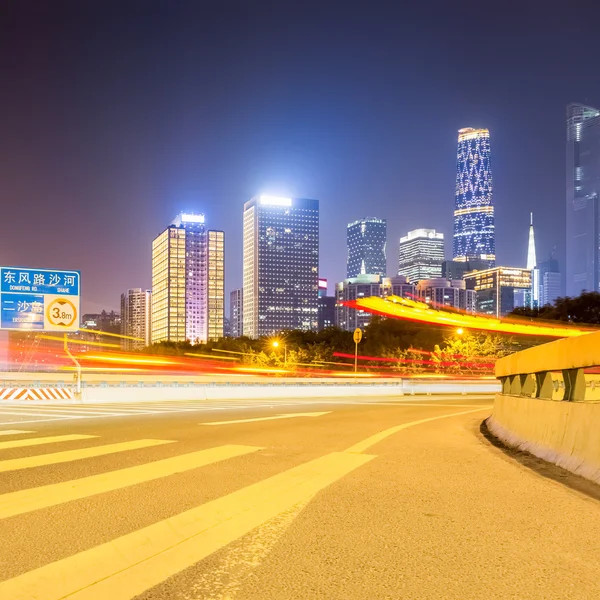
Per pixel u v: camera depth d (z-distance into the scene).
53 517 5.07
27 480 6.61
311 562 3.98
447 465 7.83
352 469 7.46
